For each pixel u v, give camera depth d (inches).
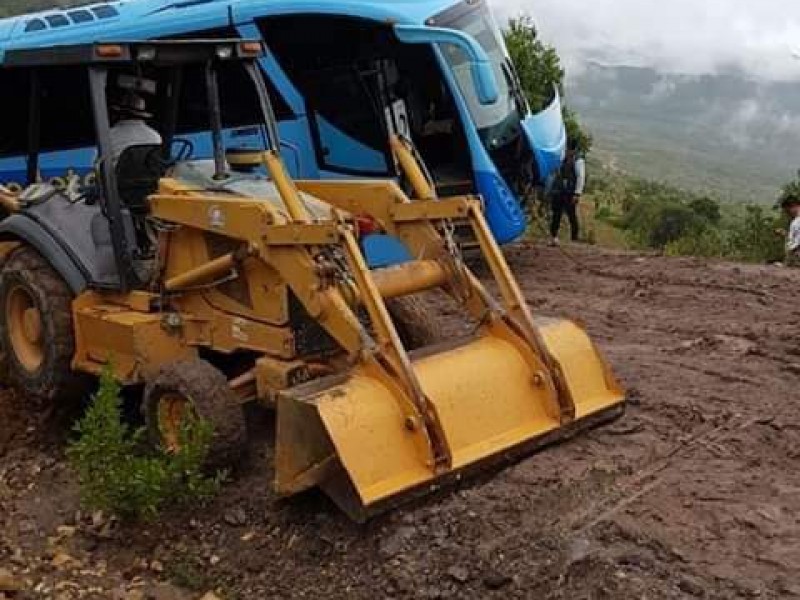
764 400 280.4
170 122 297.1
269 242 237.6
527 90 840.9
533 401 239.6
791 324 371.9
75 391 289.0
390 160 459.5
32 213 291.6
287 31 449.1
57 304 282.2
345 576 208.2
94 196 290.2
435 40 430.3
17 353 298.0
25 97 403.2
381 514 210.1
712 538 203.5
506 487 223.9
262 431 268.7
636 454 240.5
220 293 259.3
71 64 266.8
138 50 263.7
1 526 249.3
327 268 230.1
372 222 261.0
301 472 214.8
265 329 249.6
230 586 215.3
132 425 283.3
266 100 291.9
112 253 278.4
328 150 459.8
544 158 485.1
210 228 250.8
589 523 209.9
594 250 570.6
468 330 342.0
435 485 215.5
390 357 219.5
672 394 283.7
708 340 347.9
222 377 247.9
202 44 272.7
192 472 232.7
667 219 1204.5
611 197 2009.1
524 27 879.7
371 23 446.0
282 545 222.2
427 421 215.0
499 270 246.4
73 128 417.4
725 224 1417.3
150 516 232.7
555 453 239.6
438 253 255.3
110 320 268.1
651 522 209.3
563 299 430.9
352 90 459.8
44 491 266.2
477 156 455.5
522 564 197.6
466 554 202.7
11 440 294.8
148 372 263.6
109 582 222.2
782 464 238.7
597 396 253.1
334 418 209.9
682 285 450.3
